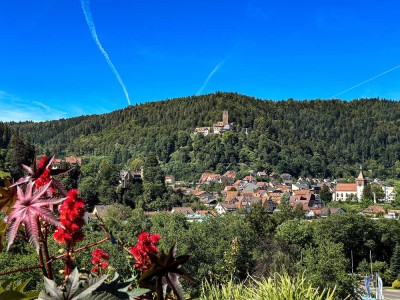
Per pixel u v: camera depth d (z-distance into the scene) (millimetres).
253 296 5781
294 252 38750
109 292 2070
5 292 1908
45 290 1908
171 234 31625
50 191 2207
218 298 5941
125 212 53250
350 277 25672
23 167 2271
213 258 30172
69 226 2246
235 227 37531
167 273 2273
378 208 116375
